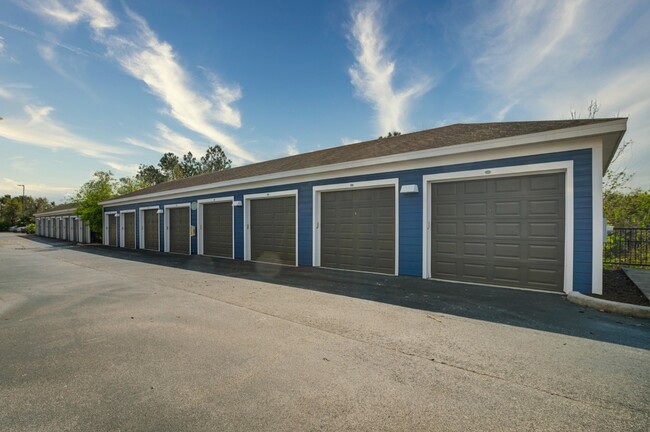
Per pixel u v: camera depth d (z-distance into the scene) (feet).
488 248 23.13
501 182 22.70
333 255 32.19
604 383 8.89
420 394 8.39
